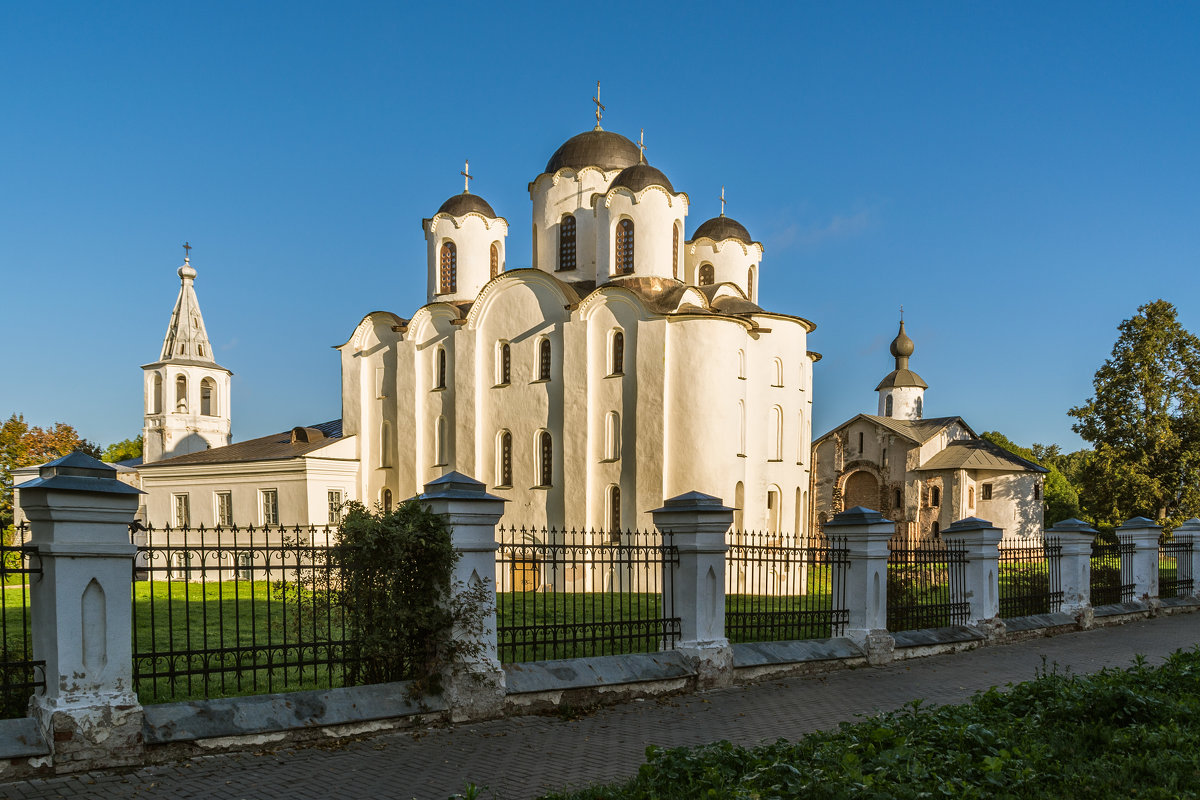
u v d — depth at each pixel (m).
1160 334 48.41
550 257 41.88
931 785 7.12
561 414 36.91
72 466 8.25
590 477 35.59
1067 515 81.44
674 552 12.94
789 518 37.84
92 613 8.27
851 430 62.38
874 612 15.00
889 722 9.30
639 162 43.09
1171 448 46.91
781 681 13.27
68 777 7.99
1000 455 58.09
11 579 30.38
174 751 8.62
